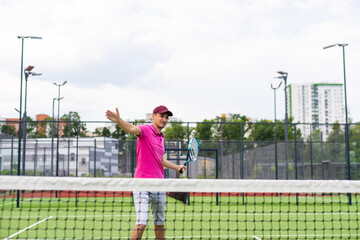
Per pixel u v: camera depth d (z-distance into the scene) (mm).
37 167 29312
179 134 62594
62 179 5203
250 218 13266
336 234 9852
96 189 5227
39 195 24156
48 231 10156
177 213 14695
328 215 14656
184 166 6168
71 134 45156
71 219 12688
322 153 27656
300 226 11305
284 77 28359
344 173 28703
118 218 13180
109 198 22562
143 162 5703
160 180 5316
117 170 30406
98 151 30031
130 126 5504
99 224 11508
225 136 65812
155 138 5785
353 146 29359
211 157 32594
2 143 26844
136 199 5512
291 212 15828
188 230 10234
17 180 5164
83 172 29953
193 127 21391
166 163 6074
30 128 49688
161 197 5797
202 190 5375
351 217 13930
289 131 62125
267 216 14047
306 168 29641
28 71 21734
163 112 5812
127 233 9812
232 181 5434
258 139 67500
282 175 30547
